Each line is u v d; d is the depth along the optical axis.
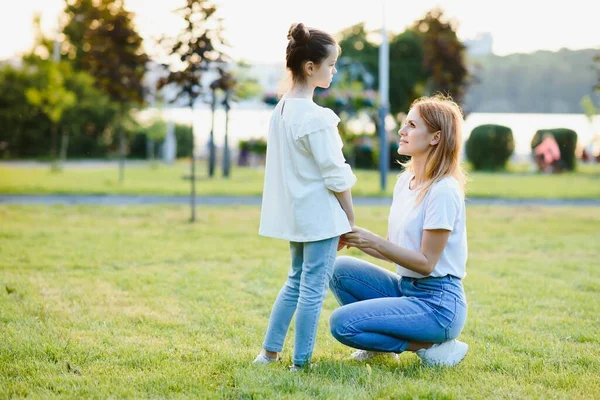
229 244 7.10
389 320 3.02
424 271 3.01
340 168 2.92
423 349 3.17
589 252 6.89
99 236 7.48
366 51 26.89
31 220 8.77
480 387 2.90
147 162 27.95
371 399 2.73
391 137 23.47
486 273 5.74
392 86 26.42
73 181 15.57
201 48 8.78
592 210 11.07
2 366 3.13
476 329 3.94
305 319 3.07
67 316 4.12
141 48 15.07
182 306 4.46
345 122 19.31
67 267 5.71
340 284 3.32
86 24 16.28
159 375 3.02
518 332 3.88
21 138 27.72
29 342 3.49
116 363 3.23
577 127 26.25
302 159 2.99
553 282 5.35
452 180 3.05
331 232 2.98
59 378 2.96
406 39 26.58
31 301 4.46
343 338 3.06
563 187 15.77
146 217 9.41
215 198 12.35
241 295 4.78
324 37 3.02
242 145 23.39
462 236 3.09
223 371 3.13
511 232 8.38
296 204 3.00
